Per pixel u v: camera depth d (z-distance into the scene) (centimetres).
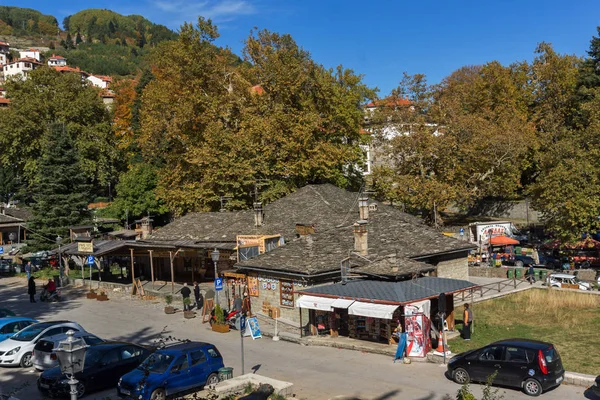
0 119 8081
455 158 6081
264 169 5291
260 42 6009
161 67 6606
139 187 7462
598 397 1783
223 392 1831
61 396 2023
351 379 2106
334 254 3142
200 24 5931
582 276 4291
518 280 4216
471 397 1390
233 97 5788
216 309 3077
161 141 6156
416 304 2336
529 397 1830
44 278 5247
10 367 2466
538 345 1895
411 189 6006
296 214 4256
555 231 4978
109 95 14750
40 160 6319
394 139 6238
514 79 7825
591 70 7094
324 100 5944
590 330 2745
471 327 2742
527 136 6494
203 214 4872
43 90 8544
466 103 7831
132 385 1880
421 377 2098
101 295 4100
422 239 3569
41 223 5978
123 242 4725
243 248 3488
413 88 6812
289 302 3050
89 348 2125
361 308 2383
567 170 4781
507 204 7669
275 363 2384
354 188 6519
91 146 8462
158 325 3222
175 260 4881
